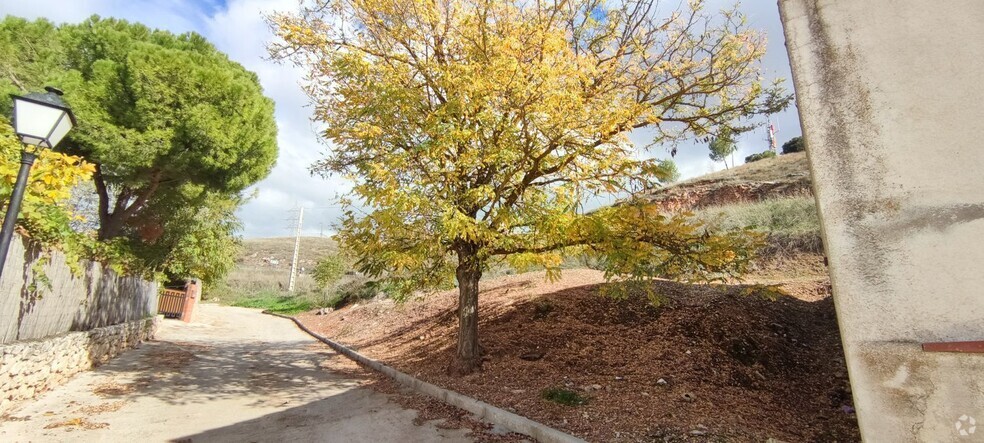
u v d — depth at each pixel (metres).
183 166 12.67
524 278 13.50
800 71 2.68
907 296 2.21
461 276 7.61
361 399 6.68
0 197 5.34
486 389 6.40
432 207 5.79
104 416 5.34
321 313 23.06
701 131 7.14
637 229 5.95
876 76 2.45
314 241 77.56
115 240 10.59
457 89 5.88
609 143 6.27
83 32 12.80
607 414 4.95
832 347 6.78
